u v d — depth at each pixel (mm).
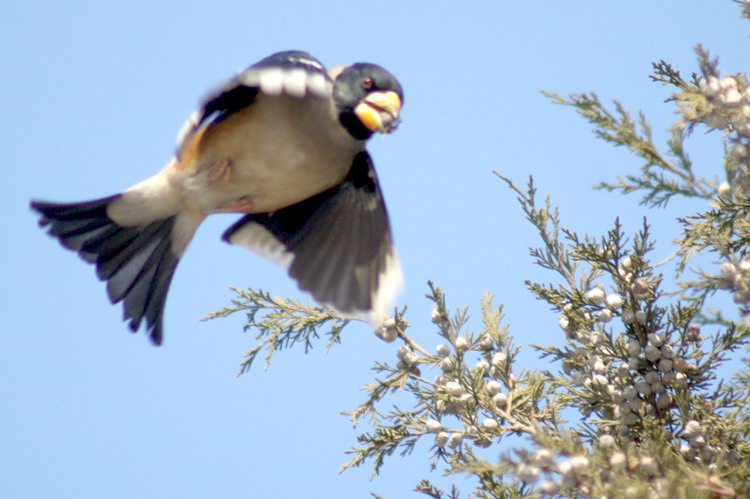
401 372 7742
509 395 7242
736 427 6105
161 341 7605
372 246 7617
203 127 7062
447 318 7672
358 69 7652
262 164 7160
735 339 6555
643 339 6820
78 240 7566
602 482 5309
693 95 5809
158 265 7668
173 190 7371
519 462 5277
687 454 6062
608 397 6777
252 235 7832
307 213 7840
